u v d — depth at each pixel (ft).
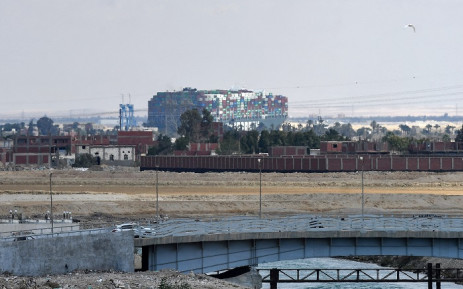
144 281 518.78
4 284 477.77
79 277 522.06
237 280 620.08
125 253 562.66
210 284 542.57
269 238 615.98
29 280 499.51
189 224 607.78
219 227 612.70
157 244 579.48
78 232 561.84
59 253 540.11
